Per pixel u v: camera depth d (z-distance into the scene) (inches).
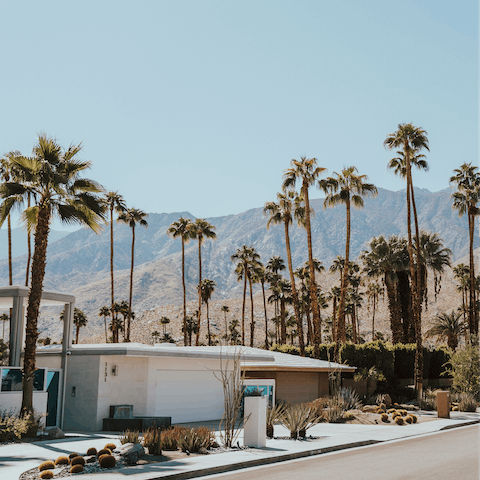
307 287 3459.6
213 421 1089.4
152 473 500.7
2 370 820.0
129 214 2741.1
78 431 890.7
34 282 807.7
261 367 1295.5
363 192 1871.3
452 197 2236.7
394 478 490.6
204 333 6697.8
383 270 2033.7
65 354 951.6
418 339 1608.0
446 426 997.2
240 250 3344.0
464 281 3590.1
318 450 680.4
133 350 909.2
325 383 1451.8
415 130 1690.5
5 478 484.4
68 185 836.6
